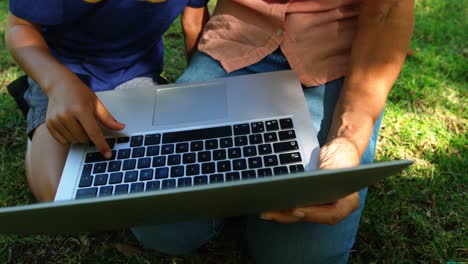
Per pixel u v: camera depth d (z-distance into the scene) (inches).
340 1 49.5
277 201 32.7
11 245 59.2
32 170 54.4
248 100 46.8
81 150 43.4
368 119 43.7
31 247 59.2
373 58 45.6
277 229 48.4
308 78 51.2
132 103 48.3
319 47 51.1
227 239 59.5
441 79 82.4
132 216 32.8
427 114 74.9
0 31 101.3
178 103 47.7
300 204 35.2
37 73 46.1
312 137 42.7
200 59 58.2
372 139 49.9
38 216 28.5
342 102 45.9
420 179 63.9
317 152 41.6
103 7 51.0
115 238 60.1
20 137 75.4
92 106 43.6
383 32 45.4
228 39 56.2
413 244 57.0
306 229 47.3
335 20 50.3
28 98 57.9
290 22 51.6
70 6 48.8
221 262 57.0
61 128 42.7
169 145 43.3
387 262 55.4
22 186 66.7
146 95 49.2
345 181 29.1
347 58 51.3
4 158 71.9
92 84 56.5
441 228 58.2
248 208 35.3
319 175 26.4
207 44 57.5
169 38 98.5
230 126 44.2
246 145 42.5
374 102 44.5
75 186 40.9
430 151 67.9
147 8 53.3
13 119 78.7
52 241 59.7
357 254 56.5
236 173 40.8
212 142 43.0
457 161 66.2
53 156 51.6
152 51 63.1
